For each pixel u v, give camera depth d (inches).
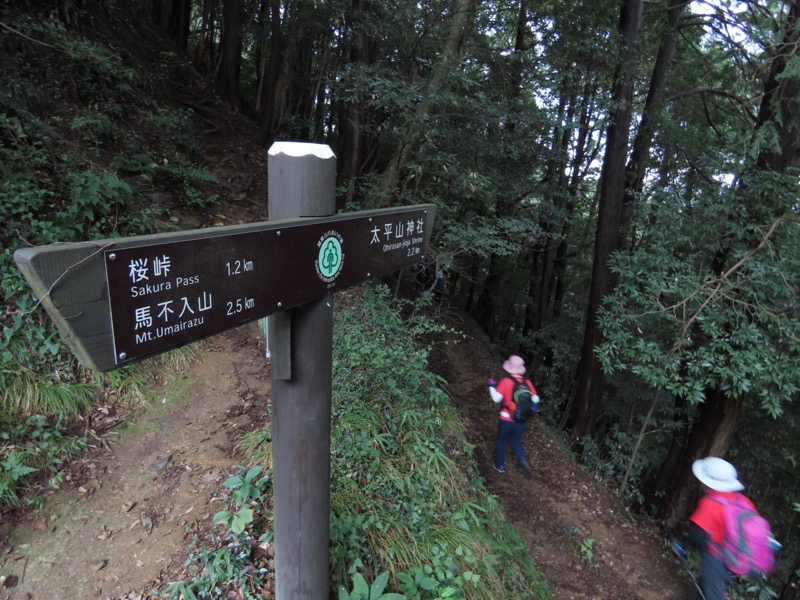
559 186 298.8
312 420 67.6
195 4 502.6
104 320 36.8
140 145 234.2
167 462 123.0
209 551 95.6
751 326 197.9
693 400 207.2
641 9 265.7
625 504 278.5
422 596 97.6
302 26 327.6
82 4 269.6
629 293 232.2
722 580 141.7
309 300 60.6
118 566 95.7
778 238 208.1
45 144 182.7
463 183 205.9
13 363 125.1
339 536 98.3
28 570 94.0
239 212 253.6
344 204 277.9
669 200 230.7
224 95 387.9
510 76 253.3
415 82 204.7
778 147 201.9
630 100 273.0
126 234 177.8
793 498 300.0
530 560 162.6
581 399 306.3
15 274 138.1
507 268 483.8
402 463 132.8
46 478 112.4
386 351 162.9
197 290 44.4
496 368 316.8
